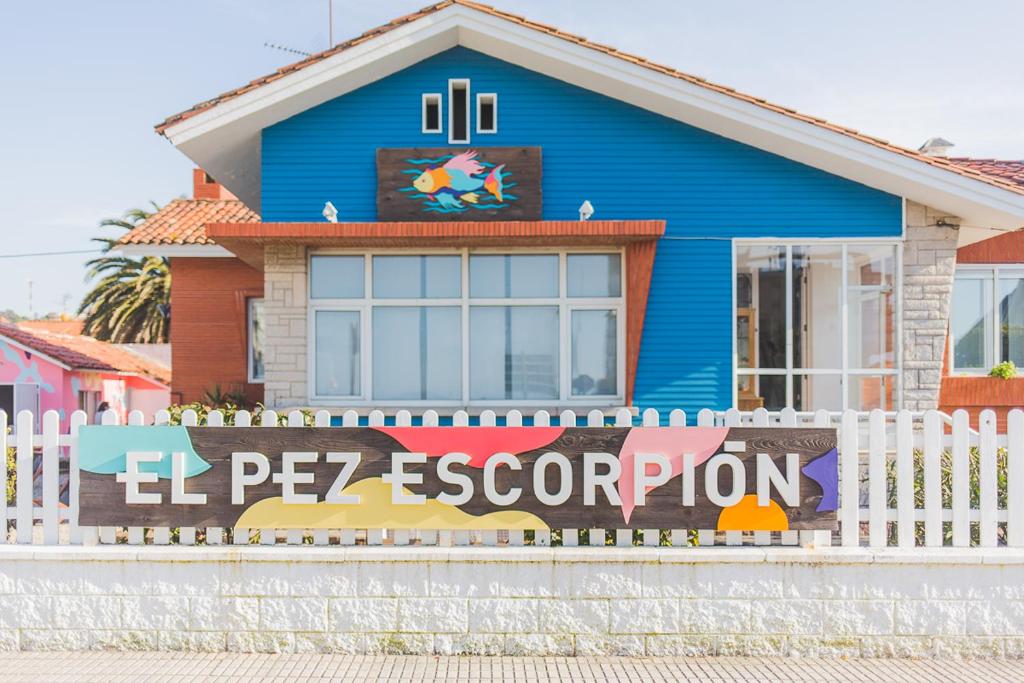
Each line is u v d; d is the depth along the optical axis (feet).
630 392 32.17
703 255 32.83
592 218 32.65
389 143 32.71
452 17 30.55
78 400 62.44
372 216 32.63
